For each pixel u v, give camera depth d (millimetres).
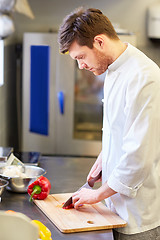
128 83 1652
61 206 1795
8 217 1035
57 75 4074
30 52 4113
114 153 1751
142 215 1708
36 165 2338
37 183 1848
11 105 4422
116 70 1728
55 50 4035
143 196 1704
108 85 1770
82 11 1667
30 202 1866
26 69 4156
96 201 1688
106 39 1670
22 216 1037
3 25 3357
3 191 1995
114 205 1742
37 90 4156
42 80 4125
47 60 4062
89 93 4078
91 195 1694
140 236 1714
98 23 1641
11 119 4441
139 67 1665
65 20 1661
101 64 1724
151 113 1602
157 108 1616
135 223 1704
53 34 4016
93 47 1659
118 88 1706
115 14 4555
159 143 1647
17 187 1946
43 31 4629
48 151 4254
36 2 4574
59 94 4098
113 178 1649
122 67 1713
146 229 1722
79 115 4129
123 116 1692
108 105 1762
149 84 1618
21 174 1959
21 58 4605
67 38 1644
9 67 4270
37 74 4133
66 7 4582
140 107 1610
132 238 1711
